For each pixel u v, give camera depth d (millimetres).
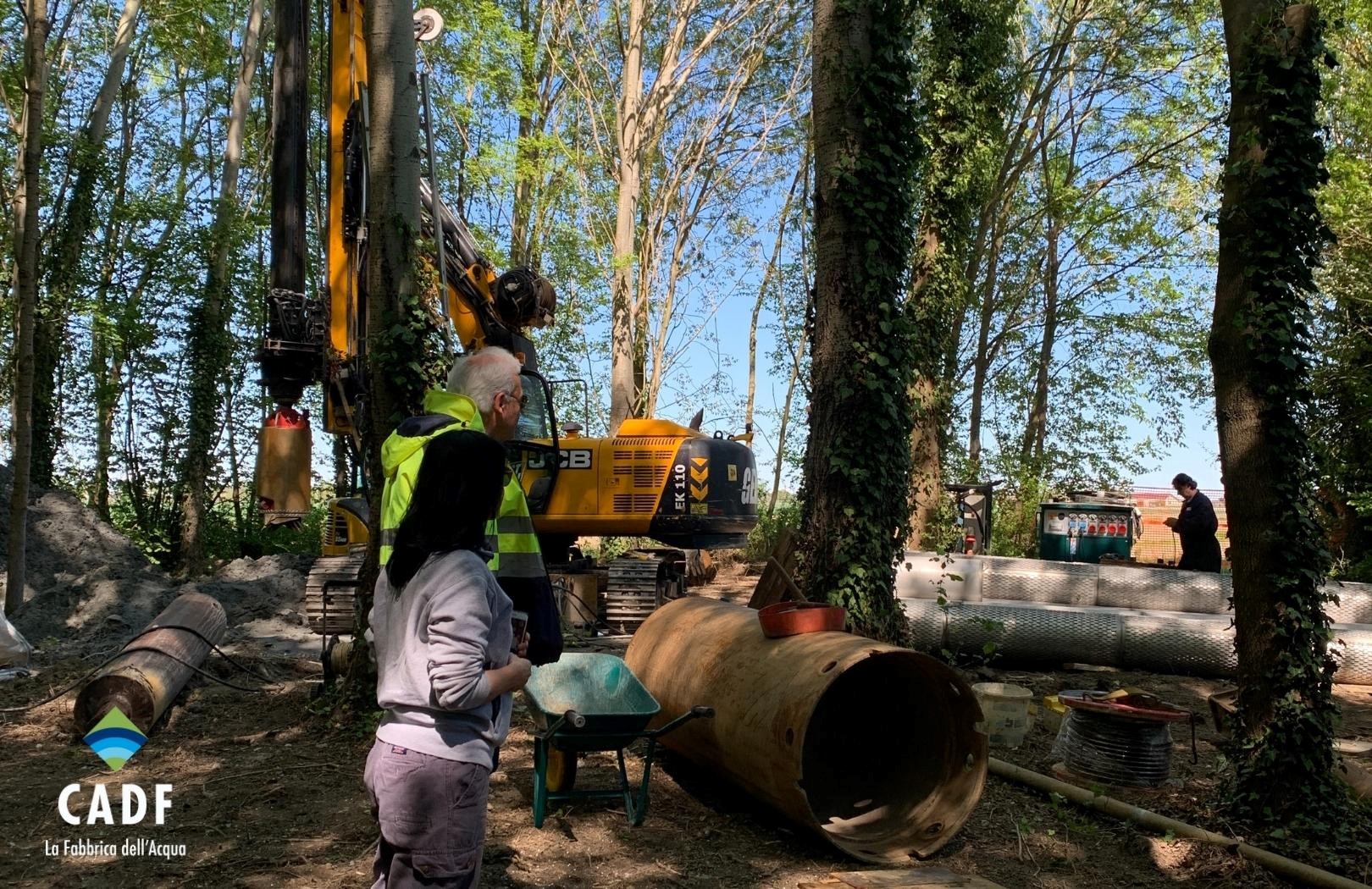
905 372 6836
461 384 3402
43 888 4051
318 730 6395
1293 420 5078
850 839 4668
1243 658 5098
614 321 19859
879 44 6883
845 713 5371
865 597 6543
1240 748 5102
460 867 2510
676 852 4625
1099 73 21188
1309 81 5031
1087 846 4902
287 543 18625
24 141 10375
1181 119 20969
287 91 10750
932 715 5062
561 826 4879
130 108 21438
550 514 10445
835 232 6836
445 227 9320
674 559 12227
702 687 5242
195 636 7379
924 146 7211
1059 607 10492
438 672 2422
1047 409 25250
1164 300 23672
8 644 8086
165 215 17922
